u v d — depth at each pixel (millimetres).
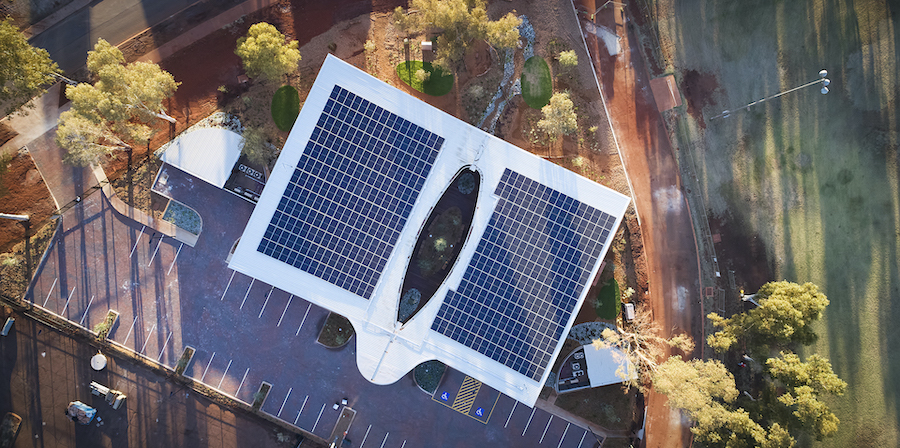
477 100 59406
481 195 52656
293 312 58906
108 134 55969
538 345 51938
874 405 57281
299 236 52312
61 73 56219
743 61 59094
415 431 58688
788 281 58188
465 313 52500
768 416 52469
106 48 52062
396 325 52656
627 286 58188
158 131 58656
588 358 56625
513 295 52344
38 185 58656
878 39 58094
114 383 58625
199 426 58625
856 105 58438
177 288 58969
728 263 58656
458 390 58875
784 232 58531
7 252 58500
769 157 58812
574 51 59500
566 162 59000
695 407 48875
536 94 59281
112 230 59000
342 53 59500
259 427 58781
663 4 59375
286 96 58969
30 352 58500
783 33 58969
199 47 59188
